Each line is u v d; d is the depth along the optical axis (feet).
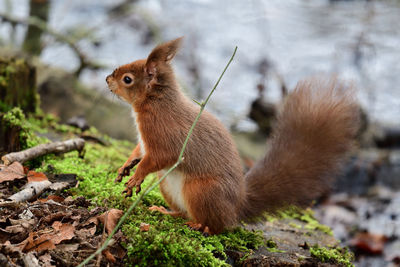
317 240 21.35
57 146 22.29
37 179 19.03
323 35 50.90
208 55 50.29
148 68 18.07
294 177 20.44
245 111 44.70
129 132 37.09
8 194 17.87
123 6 53.47
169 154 17.35
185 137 17.37
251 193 19.61
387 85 46.03
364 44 46.55
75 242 15.14
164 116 17.62
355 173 36.58
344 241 26.48
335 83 22.39
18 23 47.19
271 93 46.01
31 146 23.08
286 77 46.34
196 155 17.37
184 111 17.87
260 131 44.78
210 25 54.65
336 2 55.47
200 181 17.40
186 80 46.01
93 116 38.45
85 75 48.62
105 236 15.62
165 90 17.99
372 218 29.96
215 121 18.42
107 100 41.14
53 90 40.45
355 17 52.26
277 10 56.70
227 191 17.40
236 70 48.39
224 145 17.98
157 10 55.98
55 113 37.68
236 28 54.24
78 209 17.15
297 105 22.11
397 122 43.09
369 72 46.19
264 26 53.16
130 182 17.48
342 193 34.94
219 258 16.69
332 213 30.58
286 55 49.34
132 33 52.70
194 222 17.92
